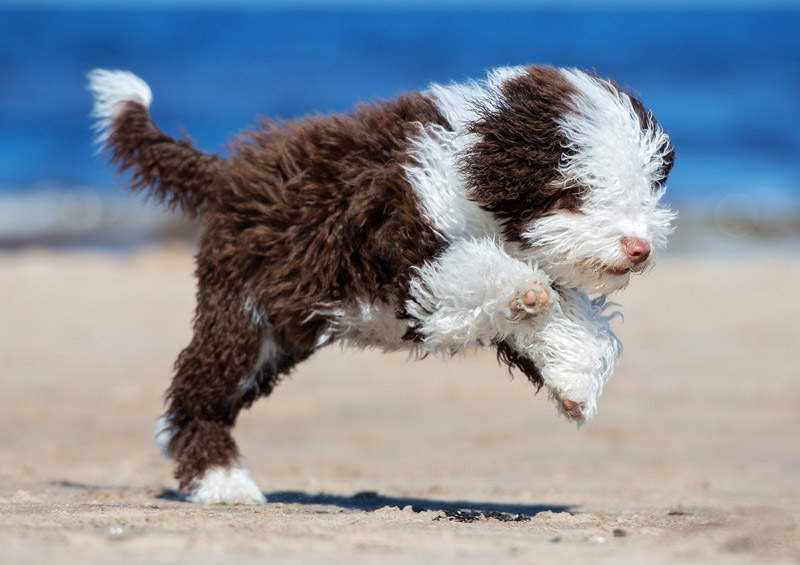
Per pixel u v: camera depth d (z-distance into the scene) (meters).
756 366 17.47
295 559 4.98
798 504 8.69
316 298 7.21
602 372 6.94
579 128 6.53
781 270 25.61
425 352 7.40
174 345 18.11
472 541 5.70
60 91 56.44
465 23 102.75
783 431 13.95
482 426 14.40
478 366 17.98
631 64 70.50
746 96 58.22
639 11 123.44
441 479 10.80
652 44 81.19
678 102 56.97
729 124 51.00
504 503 8.71
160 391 15.65
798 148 46.19
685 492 9.75
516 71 7.02
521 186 6.53
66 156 42.16
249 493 7.95
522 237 6.67
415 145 6.93
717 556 5.37
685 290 23.20
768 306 21.70
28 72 62.09
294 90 59.56
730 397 15.75
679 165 43.25
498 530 6.33
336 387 16.52
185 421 8.10
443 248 6.82
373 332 7.41
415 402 15.76
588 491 9.75
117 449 12.56
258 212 7.38
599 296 7.14
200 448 8.01
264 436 13.70
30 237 29.88
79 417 14.24
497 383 16.95
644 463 12.03
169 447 8.23
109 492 8.72
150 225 31.56
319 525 6.25
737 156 44.81
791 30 92.94
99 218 32.31
